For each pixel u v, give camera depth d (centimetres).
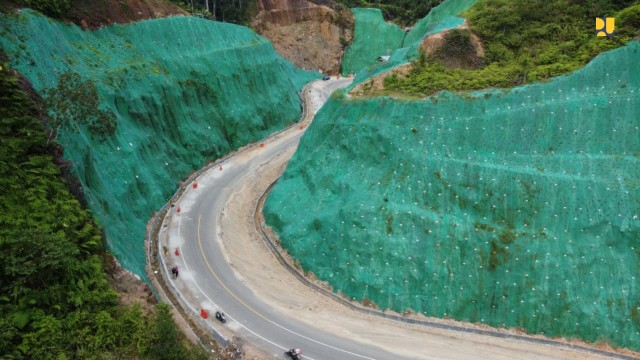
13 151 2402
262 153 4838
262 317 2773
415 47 3772
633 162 2736
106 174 3122
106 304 2191
